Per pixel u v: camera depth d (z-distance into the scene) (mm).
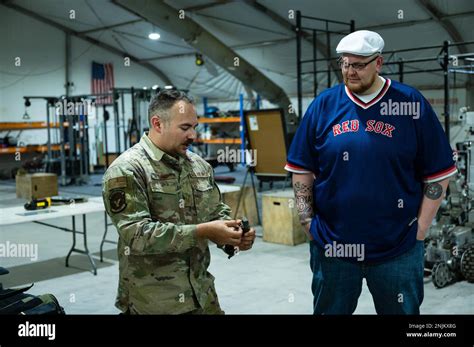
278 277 4801
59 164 13148
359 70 2146
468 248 4441
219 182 12047
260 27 12992
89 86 17203
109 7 13938
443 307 3834
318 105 2309
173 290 1973
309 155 2354
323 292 2342
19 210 4930
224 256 5617
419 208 2264
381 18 10883
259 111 7043
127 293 2025
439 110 12750
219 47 12633
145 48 16875
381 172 2174
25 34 15750
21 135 15930
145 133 2090
